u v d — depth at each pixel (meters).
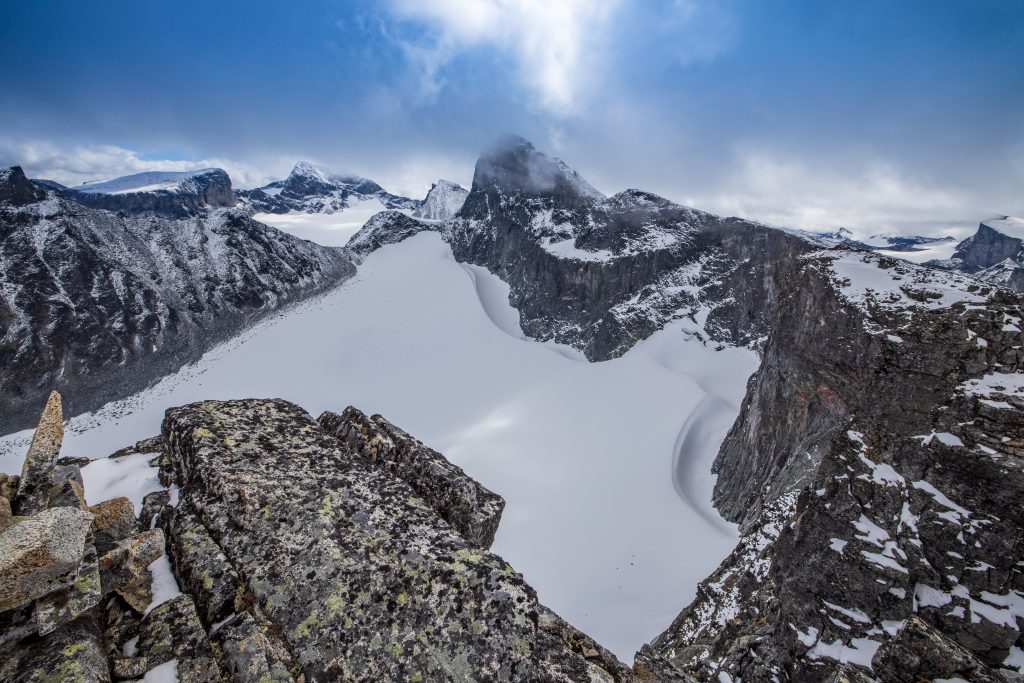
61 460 7.01
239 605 4.92
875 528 21.59
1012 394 22.05
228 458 6.38
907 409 24.44
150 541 5.13
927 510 21.14
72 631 4.19
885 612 19.70
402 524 5.93
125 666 4.17
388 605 5.06
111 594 4.80
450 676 4.74
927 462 22.28
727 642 24.06
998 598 18.80
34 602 4.10
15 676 3.73
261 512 5.65
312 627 4.76
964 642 18.53
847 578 20.64
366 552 5.46
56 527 4.27
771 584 24.22
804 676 19.50
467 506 6.82
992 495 20.22
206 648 4.48
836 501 22.88
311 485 6.23
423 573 5.40
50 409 5.48
